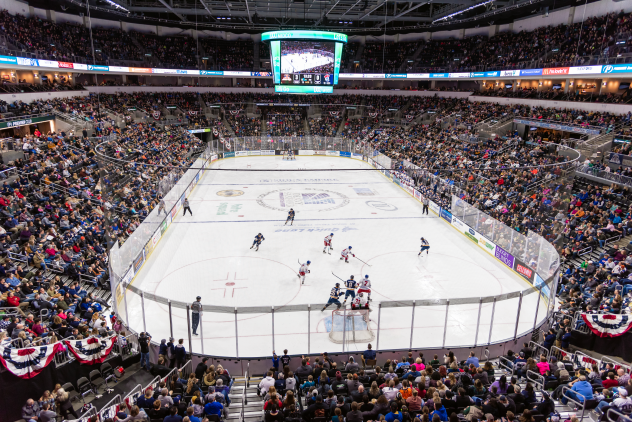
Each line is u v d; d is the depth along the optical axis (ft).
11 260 57.52
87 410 33.65
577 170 99.35
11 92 115.24
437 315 55.42
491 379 39.73
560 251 72.13
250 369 45.24
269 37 156.66
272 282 67.46
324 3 162.40
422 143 153.07
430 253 81.25
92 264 63.31
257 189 128.98
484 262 77.46
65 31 154.51
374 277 70.03
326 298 62.23
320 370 39.50
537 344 46.24
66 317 47.65
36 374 35.06
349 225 96.84
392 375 35.96
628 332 43.93
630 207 77.97
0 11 128.36
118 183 84.79
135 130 145.18
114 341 42.16
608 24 129.90
